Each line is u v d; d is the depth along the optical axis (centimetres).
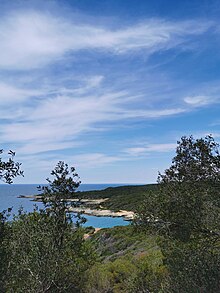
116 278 1814
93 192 12850
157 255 1978
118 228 4066
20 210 1051
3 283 859
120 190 12731
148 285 1400
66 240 1011
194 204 931
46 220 998
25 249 987
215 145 937
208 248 957
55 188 996
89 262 1530
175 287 984
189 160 954
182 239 953
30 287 956
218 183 916
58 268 1023
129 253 2836
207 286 928
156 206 992
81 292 1403
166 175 998
